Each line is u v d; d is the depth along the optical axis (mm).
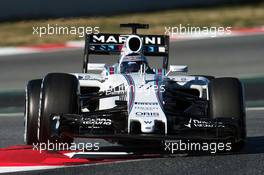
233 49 59219
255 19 72000
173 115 23156
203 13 75500
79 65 55812
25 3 69812
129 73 26578
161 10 76312
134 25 30297
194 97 25250
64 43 62750
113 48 29844
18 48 61094
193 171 20891
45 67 54938
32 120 23750
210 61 55500
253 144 26656
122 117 23703
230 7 78000
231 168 21344
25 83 48938
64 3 69312
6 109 39719
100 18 70812
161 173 20625
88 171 20953
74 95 22750
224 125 21891
